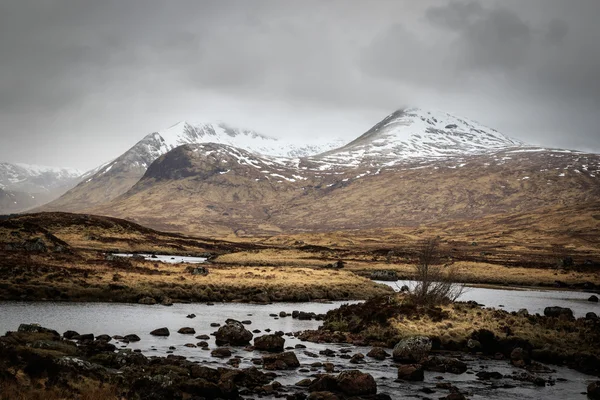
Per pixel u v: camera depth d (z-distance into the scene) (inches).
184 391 1005.8
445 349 1658.5
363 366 1371.8
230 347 1553.9
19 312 2021.4
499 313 1894.7
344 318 1943.9
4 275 2596.0
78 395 888.3
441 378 1284.4
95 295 2549.2
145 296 2630.4
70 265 3129.9
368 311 1908.2
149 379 969.5
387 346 1660.9
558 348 1584.6
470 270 4928.6
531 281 4527.6
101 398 884.6
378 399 1058.7
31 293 2440.9
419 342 1459.2
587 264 5610.2
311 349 1587.1
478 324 1775.3
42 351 1143.0
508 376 1318.9
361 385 1098.1
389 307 1899.6
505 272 4889.3
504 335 1679.4
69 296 2488.9
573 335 1707.7
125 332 1722.4
